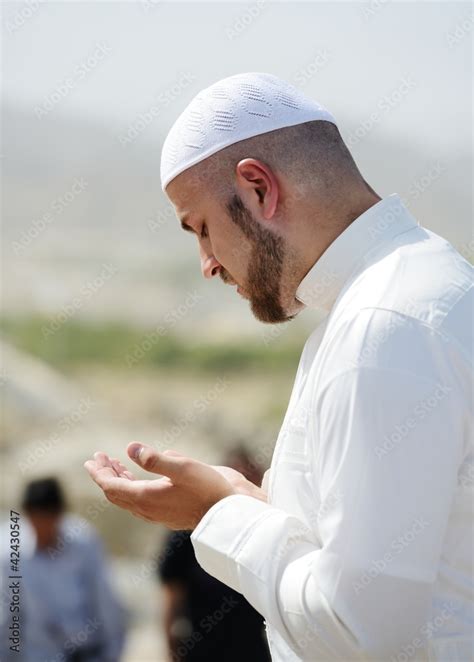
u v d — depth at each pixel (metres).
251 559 2.79
